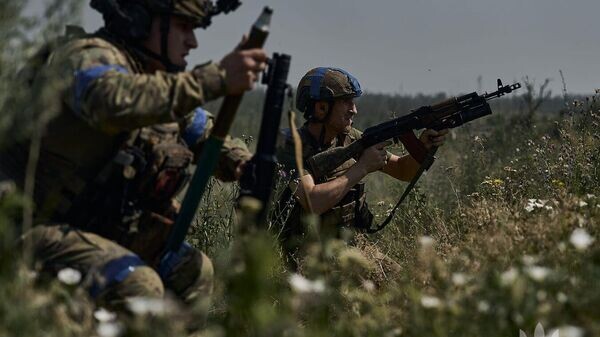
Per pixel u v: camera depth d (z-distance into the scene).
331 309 3.88
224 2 3.94
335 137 5.76
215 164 3.84
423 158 5.70
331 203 5.44
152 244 3.90
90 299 3.57
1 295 2.84
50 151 3.66
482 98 5.66
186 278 4.01
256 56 3.66
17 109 3.44
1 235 3.21
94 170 3.71
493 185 6.14
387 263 5.23
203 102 3.59
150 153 3.80
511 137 9.62
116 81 3.49
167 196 3.88
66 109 3.64
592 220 4.14
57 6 3.28
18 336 2.81
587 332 3.11
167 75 3.55
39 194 3.68
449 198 7.70
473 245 4.16
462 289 3.43
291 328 3.00
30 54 3.31
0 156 3.71
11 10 3.22
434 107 5.65
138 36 3.81
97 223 3.77
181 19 3.88
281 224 5.45
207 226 5.30
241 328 3.08
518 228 4.09
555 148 6.98
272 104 3.96
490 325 3.07
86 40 3.64
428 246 4.00
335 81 5.59
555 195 5.30
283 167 5.53
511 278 3.17
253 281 2.78
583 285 3.38
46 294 3.07
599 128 6.58
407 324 3.43
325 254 3.70
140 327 3.11
